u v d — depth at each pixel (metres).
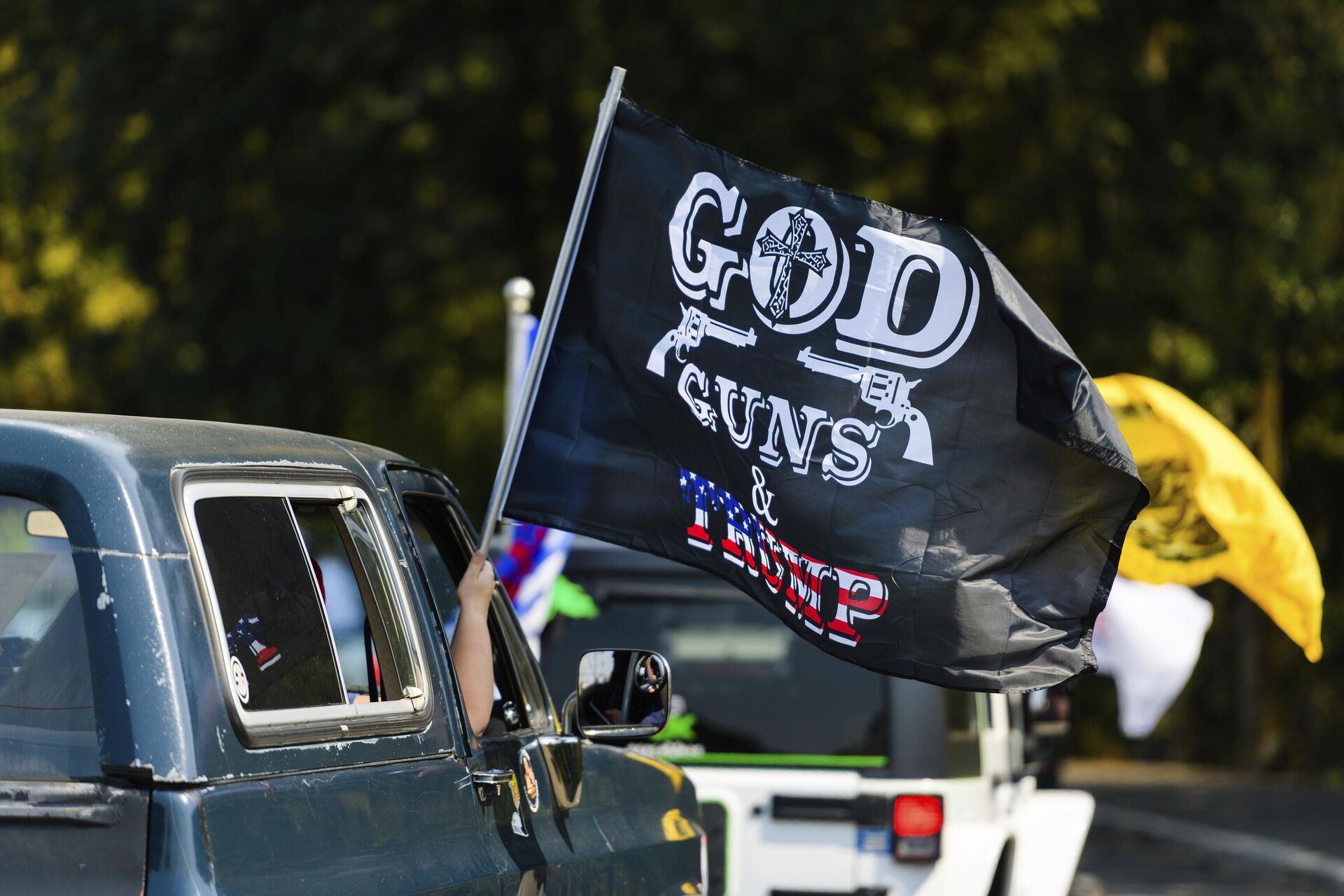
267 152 62.06
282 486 10.62
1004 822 24.80
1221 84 64.06
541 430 15.69
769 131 56.66
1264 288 66.69
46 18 65.62
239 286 63.66
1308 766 90.44
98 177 64.62
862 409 15.64
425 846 10.98
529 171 61.59
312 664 10.37
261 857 9.30
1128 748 103.62
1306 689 93.25
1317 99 64.88
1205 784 78.31
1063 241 64.12
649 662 14.65
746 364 15.73
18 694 9.27
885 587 15.41
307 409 63.81
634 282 15.78
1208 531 28.23
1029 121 61.31
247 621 9.84
